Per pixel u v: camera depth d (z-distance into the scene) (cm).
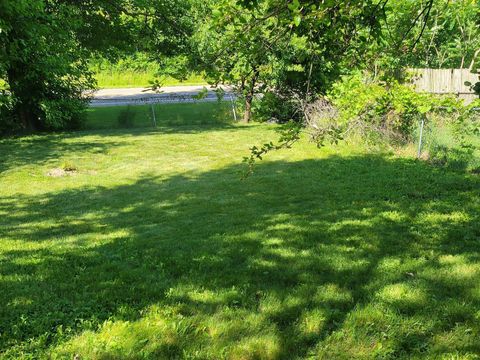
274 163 1409
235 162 1466
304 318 482
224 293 543
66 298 542
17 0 1453
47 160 1549
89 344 435
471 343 432
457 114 1328
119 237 796
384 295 531
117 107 3020
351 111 950
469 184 1099
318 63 379
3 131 2095
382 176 1193
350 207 934
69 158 1574
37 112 2133
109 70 4556
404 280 574
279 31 354
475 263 625
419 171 1234
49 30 1741
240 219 876
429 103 1314
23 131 2131
